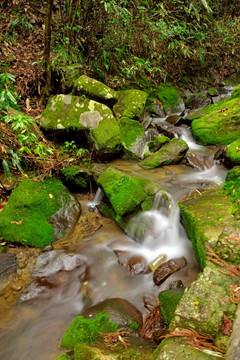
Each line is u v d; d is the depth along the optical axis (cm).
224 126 490
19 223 322
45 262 293
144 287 268
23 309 252
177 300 210
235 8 943
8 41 550
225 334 146
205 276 176
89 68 597
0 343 223
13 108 450
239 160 384
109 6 493
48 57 470
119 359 164
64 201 370
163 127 562
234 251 190
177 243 323
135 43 661
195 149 485
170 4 715
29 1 606
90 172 412
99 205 393
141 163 439
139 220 339
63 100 456
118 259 302
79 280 282
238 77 928
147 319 229
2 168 378
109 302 242
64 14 625
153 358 150
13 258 292
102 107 448
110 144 423
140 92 561
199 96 727
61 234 336
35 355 210
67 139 457
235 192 306
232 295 163
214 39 862
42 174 396
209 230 250
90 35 593
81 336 204
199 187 366
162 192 353
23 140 373
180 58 799
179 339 148
